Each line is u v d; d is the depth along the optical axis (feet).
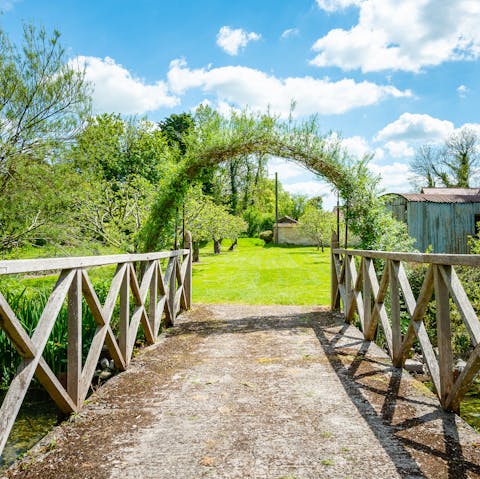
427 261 8.30
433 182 93.45
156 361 12.07
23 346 5.83
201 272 44.11
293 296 27.27
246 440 6.73
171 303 17.89
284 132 19.65
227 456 6.18
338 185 20.15
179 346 13.98
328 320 18.31
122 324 11.39
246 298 26.71
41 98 17.74
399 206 34.91
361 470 5.65
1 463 7.23
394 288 11.14
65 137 18.86
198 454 6.27
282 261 57.77
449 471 5.55
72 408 7.90
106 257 9.34
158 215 20.99
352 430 7.01
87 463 6.05
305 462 5.93
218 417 7.78
